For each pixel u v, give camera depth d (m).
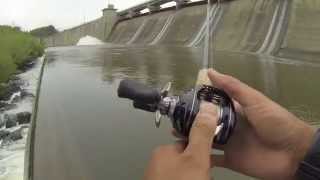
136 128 27.23
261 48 80.88
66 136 27.20
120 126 28.22
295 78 48.41
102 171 20.59
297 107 34.22
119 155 22.50
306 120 30.19
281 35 78.75
